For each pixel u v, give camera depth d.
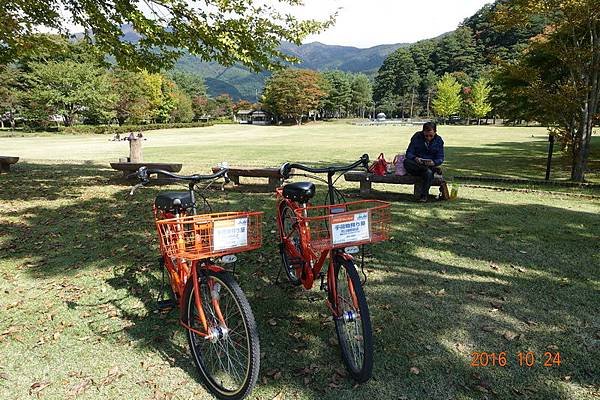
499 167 14.05
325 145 24.88
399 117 115.31
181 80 104.69
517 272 4.49
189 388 2.75
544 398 2.62
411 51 124.56
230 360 2.81
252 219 2.80
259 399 2.62
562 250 5.12
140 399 2.64
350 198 8.22
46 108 48.19
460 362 2.97
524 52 13.93
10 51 9.77
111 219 6.80
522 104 13.47
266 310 3.75
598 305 3.76
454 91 83.06
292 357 3.05
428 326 3.44
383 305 3.79
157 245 5.50
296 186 3.63
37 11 8.58
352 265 2.76
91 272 4.65
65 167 13.35
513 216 6.69
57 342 3.28
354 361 2.83
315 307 3.80
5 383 2.80
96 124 58.09
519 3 10.24
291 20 8.87
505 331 3.36
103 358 3.07
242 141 29.84
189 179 2.98
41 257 5.12
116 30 8.73
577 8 9.38
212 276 2.64
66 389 2.74
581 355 3.04
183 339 3.31
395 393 2.67
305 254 3.51
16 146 25.94
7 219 6.80
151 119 71.94
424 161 7.50
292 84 77.06
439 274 4.47
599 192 8.70
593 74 10.31
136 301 3.96
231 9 8.05
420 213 6.91
